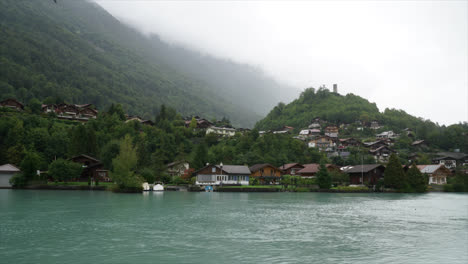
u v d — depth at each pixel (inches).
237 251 858.1
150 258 791.1
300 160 4785.9
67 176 3430.1
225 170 3690.9
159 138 4918.8
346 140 6628.9
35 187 3265.3
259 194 3132.4
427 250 884.0
